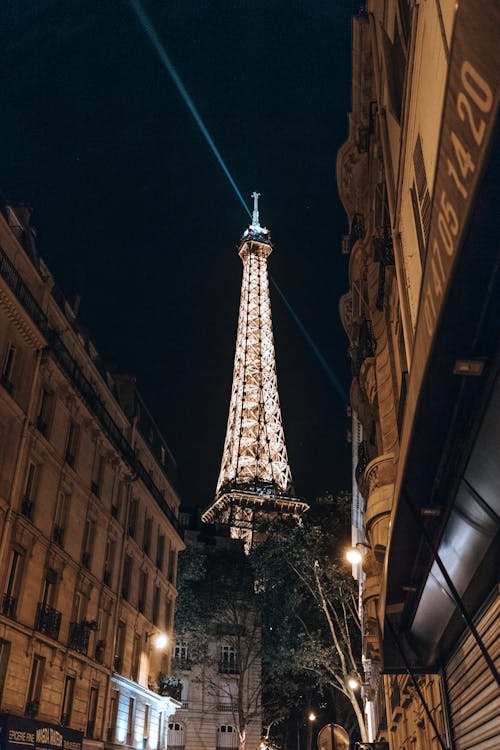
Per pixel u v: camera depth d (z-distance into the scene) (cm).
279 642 4662
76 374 2784
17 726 2012
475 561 695
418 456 566
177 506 4519
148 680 3581
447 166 337
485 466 518
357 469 2011
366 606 1681
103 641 2895
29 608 2228
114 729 2986
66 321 2717
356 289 2216
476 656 807
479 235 327
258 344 14075
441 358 433
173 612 4206
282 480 12212
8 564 2131
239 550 5516
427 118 691
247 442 12669
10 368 2303
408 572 839
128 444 3366
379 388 1680
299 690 5894
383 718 2758
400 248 1070
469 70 284
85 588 2755
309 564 4012
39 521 2352
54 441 2520
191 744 4991
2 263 2238
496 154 281
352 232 2283
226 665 5266
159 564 3988
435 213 373
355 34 1933
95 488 2964
